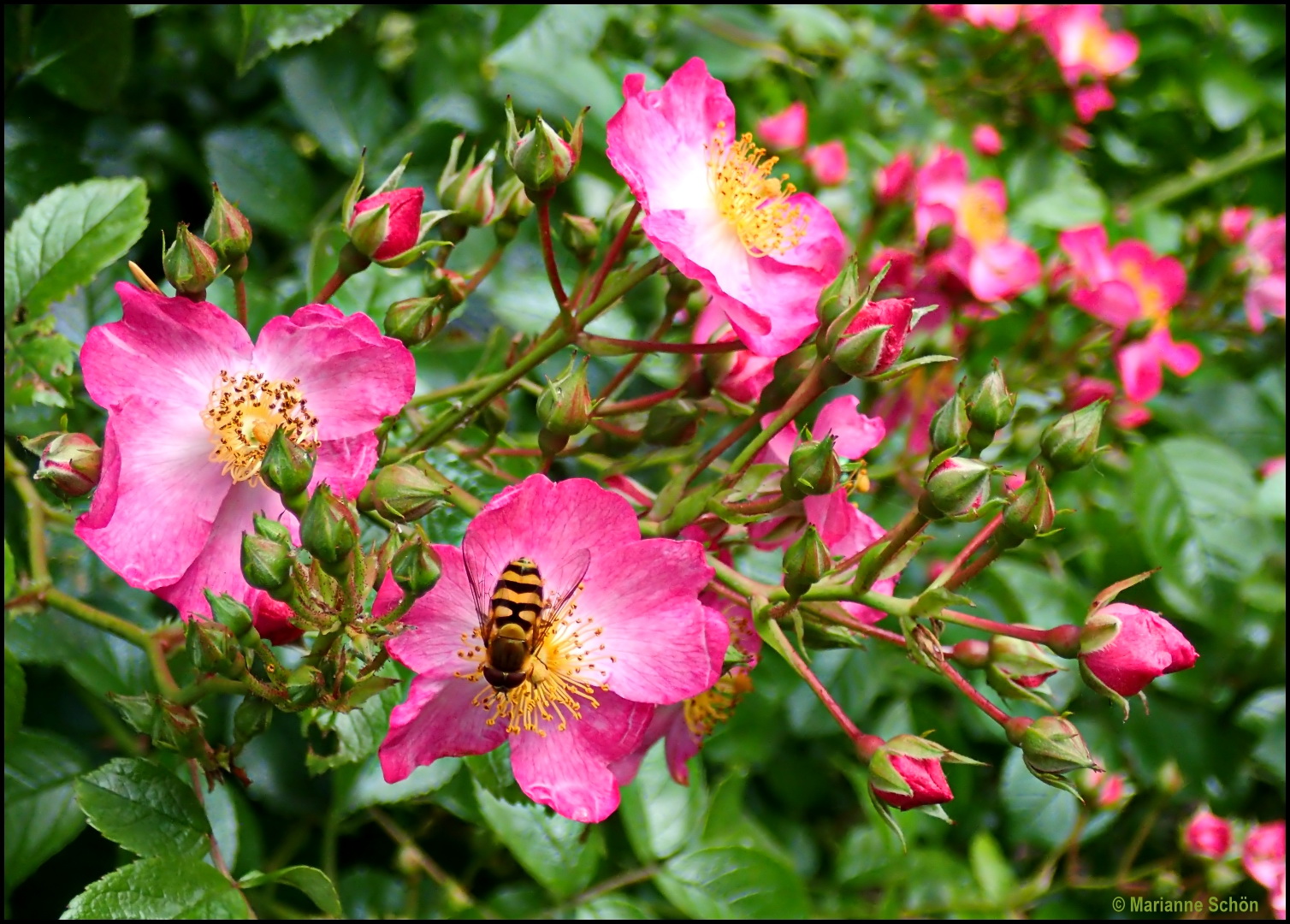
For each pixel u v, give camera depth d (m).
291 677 0.21
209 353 0.22
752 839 0.30
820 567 0.21
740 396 0.24
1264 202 0.41
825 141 0.35
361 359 0.22
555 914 0.27
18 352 0.25
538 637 0.22
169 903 0.22
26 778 0.24
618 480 0.24
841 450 0.23
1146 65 0.42
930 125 0.37
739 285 0.23
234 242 0.22
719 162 0.24
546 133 0.22
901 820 0.31
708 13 0.33
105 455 0.21
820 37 0.35
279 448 0.20
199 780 0.24
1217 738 0.33
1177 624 0.33
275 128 0.31
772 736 0.31
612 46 0.33
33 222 0.26
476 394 0.23
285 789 0.27
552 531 0.22
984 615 0.30
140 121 0.30
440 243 0.22
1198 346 0.38
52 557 0.26
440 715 0.22
